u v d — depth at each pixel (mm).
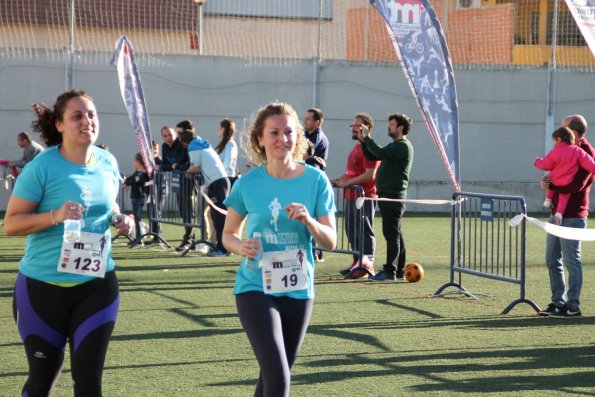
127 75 13609
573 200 8172
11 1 21031
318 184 4320
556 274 8375
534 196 22766
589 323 8016
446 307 8805
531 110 22672
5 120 20828
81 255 4152
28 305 4160
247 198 4301
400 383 5746
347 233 11352
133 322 7750
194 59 21594
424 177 22672
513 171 22781
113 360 6312
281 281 4176
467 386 5691
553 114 22656
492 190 22672
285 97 21969
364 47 23969
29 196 4164
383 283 10469
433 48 10078
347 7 23844
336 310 8531
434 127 10023
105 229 4312
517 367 6246
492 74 22547
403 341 7113
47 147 4391
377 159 10523
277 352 3967
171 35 22453
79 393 4090
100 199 4270
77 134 4188
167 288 9766
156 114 21531
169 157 15094
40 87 20875
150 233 14242
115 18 21922
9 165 17875
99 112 21125
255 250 4109
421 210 22641
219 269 11453
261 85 21859
